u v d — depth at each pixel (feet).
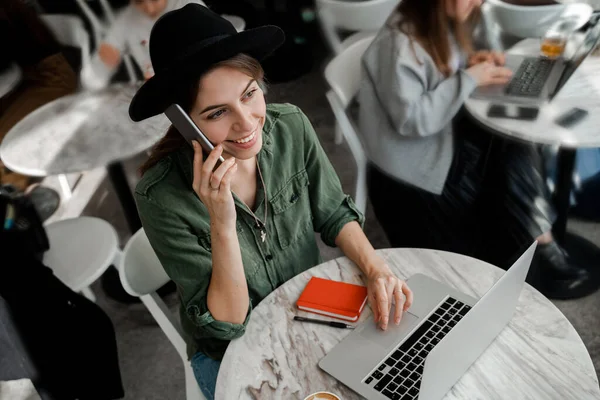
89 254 5.97
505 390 3.40
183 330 4.64
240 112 3.59
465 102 5.85
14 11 8.14
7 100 8.48
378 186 6.79
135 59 8.26
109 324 5.39
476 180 6.61
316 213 4.85
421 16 5.74
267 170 4.35
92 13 11.66
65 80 8.72
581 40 6.34
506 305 3.54
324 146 9.72
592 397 3.33
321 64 11.89
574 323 6.34
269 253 4.55
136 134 6.31
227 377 3.69
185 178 4.14
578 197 7.55
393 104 5.94
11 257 4.48
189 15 3.51
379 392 3.43
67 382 5.00
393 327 3.88
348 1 8.21
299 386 3.58
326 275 4.42
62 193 9.61
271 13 12.22
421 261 4.42
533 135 5.31
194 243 4.13
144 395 6.35
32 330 4.66
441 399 3.36
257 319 4.11
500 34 6.42
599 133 5.24
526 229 6.63
